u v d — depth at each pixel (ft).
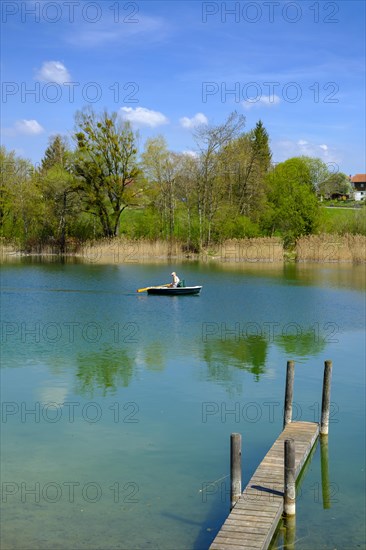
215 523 36.04
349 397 60.54
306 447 45.39
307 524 36.42
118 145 230.89
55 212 242.58
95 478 42.06
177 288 132.26
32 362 73.10
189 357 76.07
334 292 134.92
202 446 47.67
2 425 52.11
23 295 133.39
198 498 39.14
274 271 181.27
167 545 33.73
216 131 239.30
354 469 44.21
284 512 37.04
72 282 156.66
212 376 67.56
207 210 243.19
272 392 62.03
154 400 59.06
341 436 50.55
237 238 235.81
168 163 241.96
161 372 69.10
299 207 239.09
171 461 45.01
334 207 343.05
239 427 51.85
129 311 111.75
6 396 60.08
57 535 34.68
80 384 64.13
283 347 81.92
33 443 48.26
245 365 72.38
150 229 246.68
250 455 46.16
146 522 36.14
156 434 50.19
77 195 241.14
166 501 38.75
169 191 242.99
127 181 237.86
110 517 36.65
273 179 283.18
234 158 255.09
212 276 167.94
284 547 33.91
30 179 255.29
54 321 101.50
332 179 341.21
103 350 79.46
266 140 340.59
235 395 60.85
